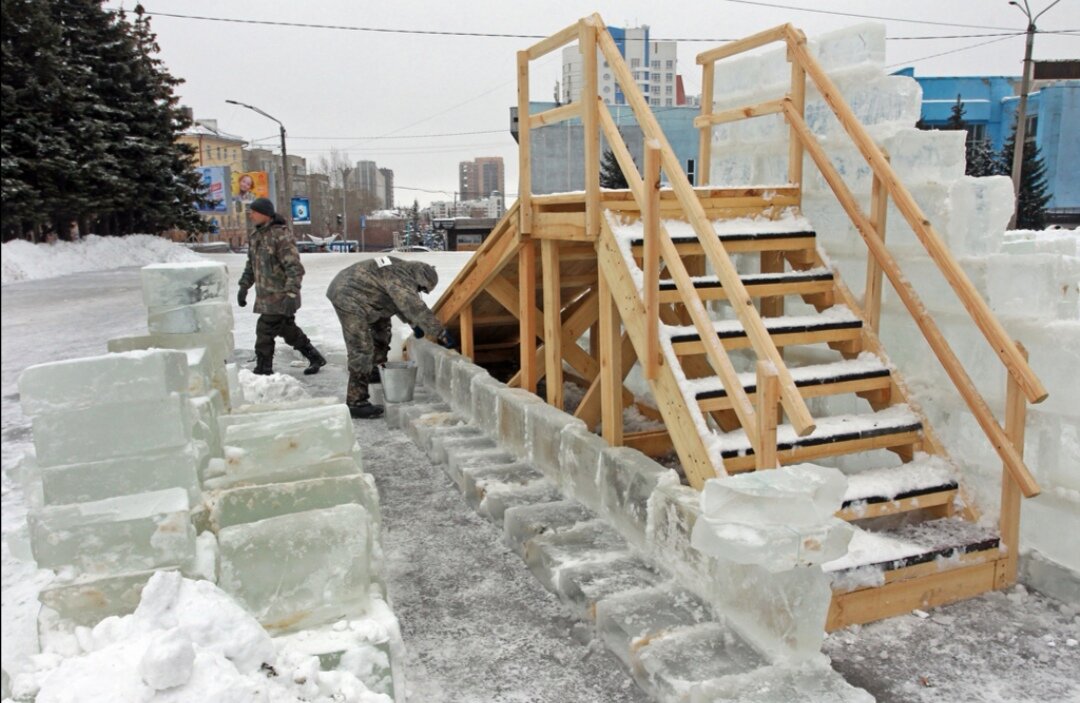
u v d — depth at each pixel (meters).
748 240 3.96
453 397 5.82
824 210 4.25
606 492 3.53
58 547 2.34
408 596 3.23
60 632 2.30
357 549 2.51
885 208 3.72
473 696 2.55
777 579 2.39
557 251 4.53
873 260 3.79
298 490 2.89
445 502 4.30
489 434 5.02
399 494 4.45
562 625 2.98
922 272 3.65
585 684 2.60
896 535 3.16
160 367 2.46
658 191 3.29
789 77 4.53
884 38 3.98
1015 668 2.65
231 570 2.43
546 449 4.16
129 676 1.92
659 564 3.10
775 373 2.66
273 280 6.92
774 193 4.31
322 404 3.83
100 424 2.43
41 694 1.90
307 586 2.46
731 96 5.09
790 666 2.39
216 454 3.23
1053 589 3.07
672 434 3.36
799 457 3.27
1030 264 3.17
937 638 2.83
